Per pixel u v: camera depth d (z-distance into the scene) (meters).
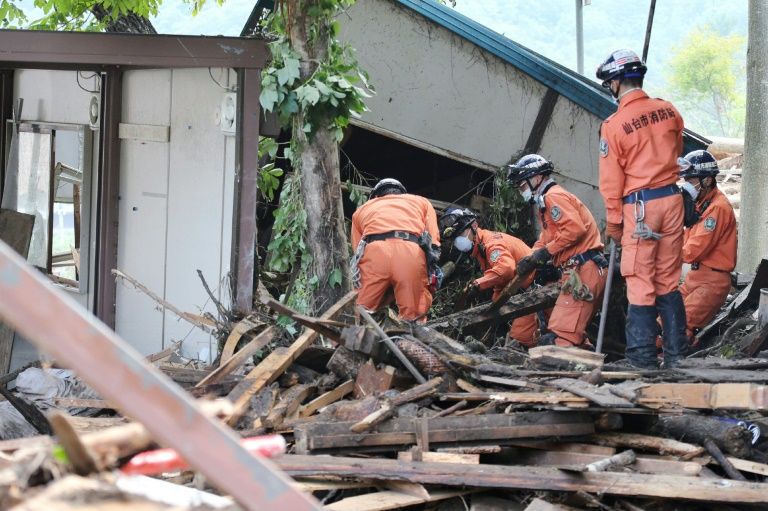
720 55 73.44
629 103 8.21
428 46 12.85
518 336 10.93
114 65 9.20
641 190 8.10
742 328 10.90
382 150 14.38
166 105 8.99
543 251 9.96
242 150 8.37
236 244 8.38
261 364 6.68
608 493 5.26
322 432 5.66
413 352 6.66
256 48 8.30
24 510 2.05
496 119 13.44
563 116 13.70
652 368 8.04
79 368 2.05
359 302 9.56
